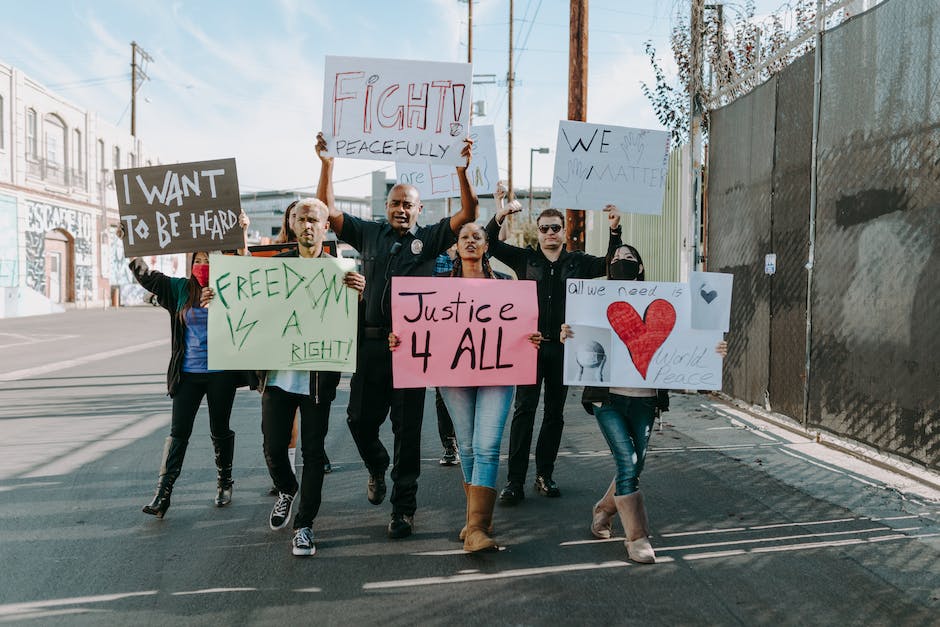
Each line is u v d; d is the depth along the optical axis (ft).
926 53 16.24
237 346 13.65
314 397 13.51
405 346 13.93
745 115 25.72
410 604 11.23
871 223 18.16
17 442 22.43
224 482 16.21
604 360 13.60
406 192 14.67
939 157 15.79
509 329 14.08
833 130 19.80
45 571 12.43
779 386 23.18
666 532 14.40
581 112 32.71
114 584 11.92
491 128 27.71
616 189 19.94
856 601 11.23
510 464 16.72
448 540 14.10
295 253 14.71
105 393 32.40
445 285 14.05
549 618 10.73
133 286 143.74
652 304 13.67
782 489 17.20
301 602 11.29
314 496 13.41
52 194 114.11
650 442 22.06
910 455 16.76
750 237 25.39
